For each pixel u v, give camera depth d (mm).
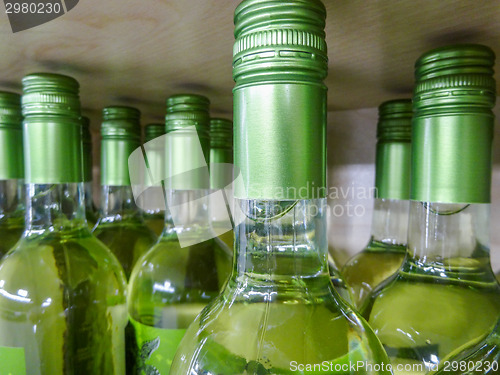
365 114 286
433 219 184
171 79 221
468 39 153
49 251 225
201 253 262
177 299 248
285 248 149
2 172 236
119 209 309
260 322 140
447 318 159
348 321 142
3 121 234
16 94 238
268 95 109
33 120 184
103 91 250
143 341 214
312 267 148
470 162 147
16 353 201
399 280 187
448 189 149
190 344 146
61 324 218
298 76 108
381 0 121
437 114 150
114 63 193
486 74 146
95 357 226
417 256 186
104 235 306
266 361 133
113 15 139
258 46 108
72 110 189
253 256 150
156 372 208
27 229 226
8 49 173
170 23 145
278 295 146
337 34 148
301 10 106
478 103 145
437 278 177
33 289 212
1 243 266
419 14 131
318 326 138
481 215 180
